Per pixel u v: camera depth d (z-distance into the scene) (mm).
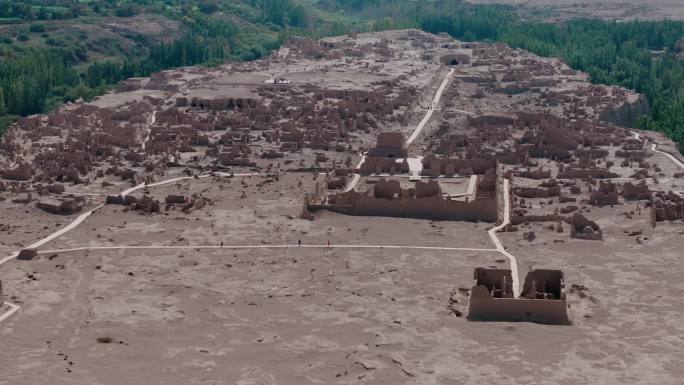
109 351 153500
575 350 151250
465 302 171375
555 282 173750
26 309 169625
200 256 197875
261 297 175125
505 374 143750
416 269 188125
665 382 141125
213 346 155375
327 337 157125
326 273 186750
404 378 142750
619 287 176375
